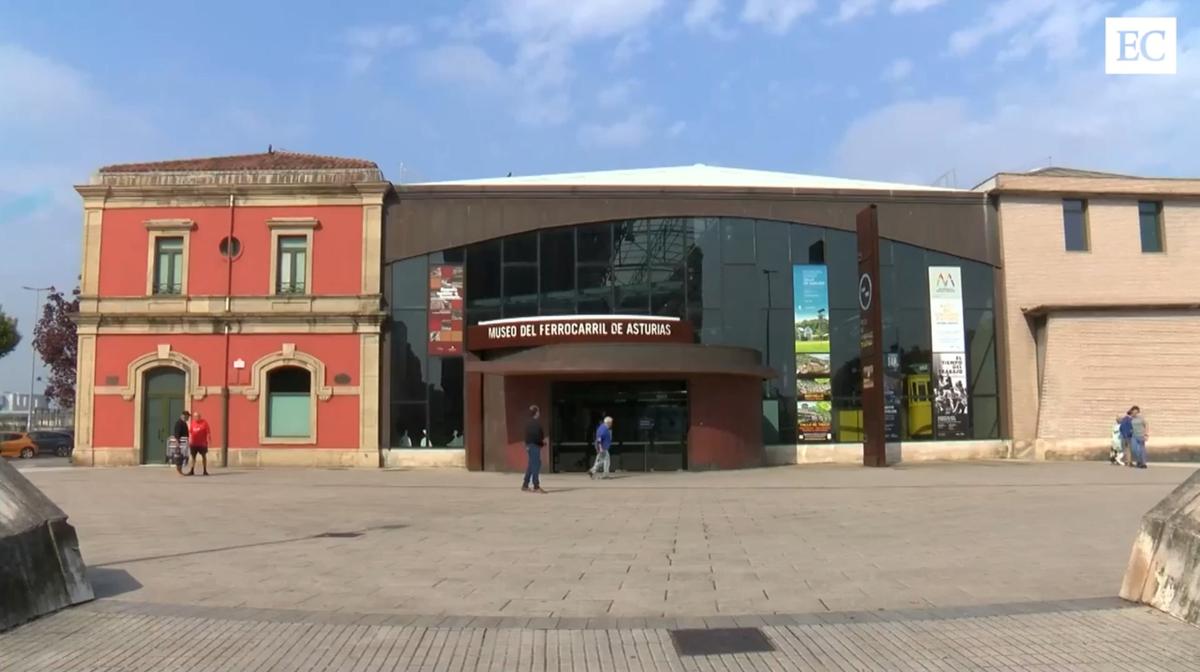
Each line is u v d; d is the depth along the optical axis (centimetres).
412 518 1537
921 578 928
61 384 5522
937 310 3250
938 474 2520
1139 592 793
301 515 1591
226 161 3359
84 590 829
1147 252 3366
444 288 3145
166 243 3212
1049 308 3189
